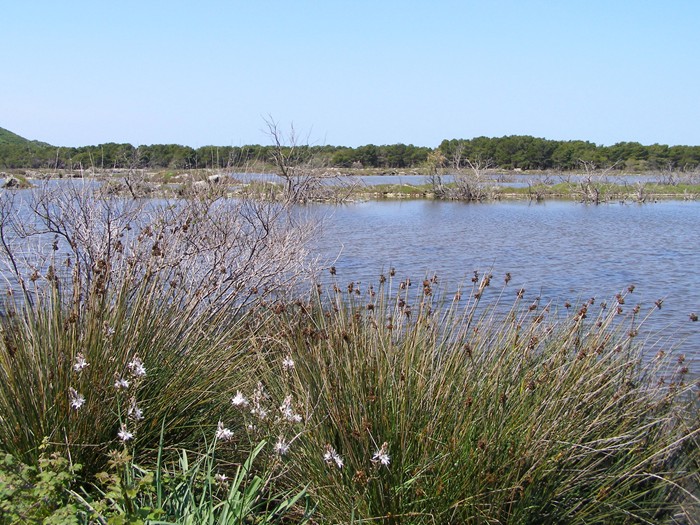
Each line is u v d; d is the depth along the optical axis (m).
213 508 3.32
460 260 20.09
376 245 23.09
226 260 6.90
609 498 3.94
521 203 49.09
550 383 4.20
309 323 5.14
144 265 5.79
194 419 4.31
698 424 4.66
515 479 3.60
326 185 41.47
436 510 3.55
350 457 3.62
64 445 3.63
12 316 4.47
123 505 3.36
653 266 19.47
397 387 3.91
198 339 4.85
